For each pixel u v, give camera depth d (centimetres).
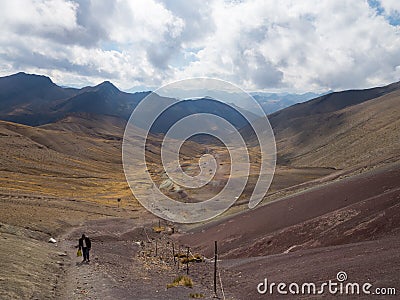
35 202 6338
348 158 13525
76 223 4975
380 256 1777
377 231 2489
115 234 4625
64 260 2616
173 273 2527
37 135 18162
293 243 2988
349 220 2847
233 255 3309
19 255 2272
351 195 3578
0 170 11419
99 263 2644
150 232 5016
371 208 2872
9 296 1479
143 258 3266
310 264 2045
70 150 17575
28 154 14325
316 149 18350
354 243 2417
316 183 7156
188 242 4347
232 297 1775
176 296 1733
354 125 19050
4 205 5194
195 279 2286
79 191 10312
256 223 3922
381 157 8562
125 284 1981
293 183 8244
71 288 1820
